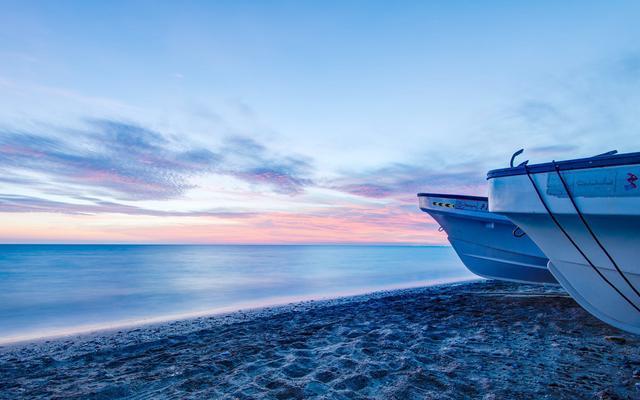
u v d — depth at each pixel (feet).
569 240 13.73
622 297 13.67
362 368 14.25
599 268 13.58
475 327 21.42
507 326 21.38
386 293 47.62
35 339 25.23
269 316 30.45
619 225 12.00
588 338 18.03
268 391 12.13
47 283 65.26
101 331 27.61
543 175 13.67
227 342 20.42
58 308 40.06
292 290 55.11
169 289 56.80
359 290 54.19
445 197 34.83
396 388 12.05
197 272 92.99
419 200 36.96
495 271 33.94
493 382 12.42
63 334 26.81
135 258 180.34
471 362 14.71
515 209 14.58
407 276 81.71
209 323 29.84
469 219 33.37
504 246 32.01
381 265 130.21
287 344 19.03
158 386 13.12
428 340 18.54
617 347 16.37
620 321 14.40
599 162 12.14
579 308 25.96
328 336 20.79
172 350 19.29
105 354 19.13
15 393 13.29
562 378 12.65
